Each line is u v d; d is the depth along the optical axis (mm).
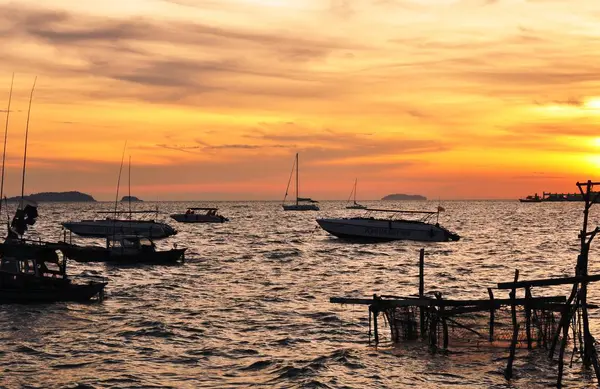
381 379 24984
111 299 42594
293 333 32531
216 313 37969
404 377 25172
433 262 69875
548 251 84500
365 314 36938
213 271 60531
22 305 38562
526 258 75188
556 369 25750
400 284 51938
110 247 64750
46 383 24609
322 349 29406
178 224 161125
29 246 39406
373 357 27703
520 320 29391
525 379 24781
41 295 39156
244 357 28250
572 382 24422
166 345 30281
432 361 26953
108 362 27406
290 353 28781
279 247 89375
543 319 28547
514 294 27359
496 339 28781
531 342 28391
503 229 140250
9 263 39031
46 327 33531
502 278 56406
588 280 25453
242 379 25250
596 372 24234
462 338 28984
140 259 63906
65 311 37531
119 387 24250
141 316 36719
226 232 126938
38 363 27188
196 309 39344
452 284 52250
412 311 30156
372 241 92375
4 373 25781
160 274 57469
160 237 102250
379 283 52500
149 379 25203
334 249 84938
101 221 101312
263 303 41625
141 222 102000
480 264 68312
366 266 65500
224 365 27078
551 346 27656
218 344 30469
